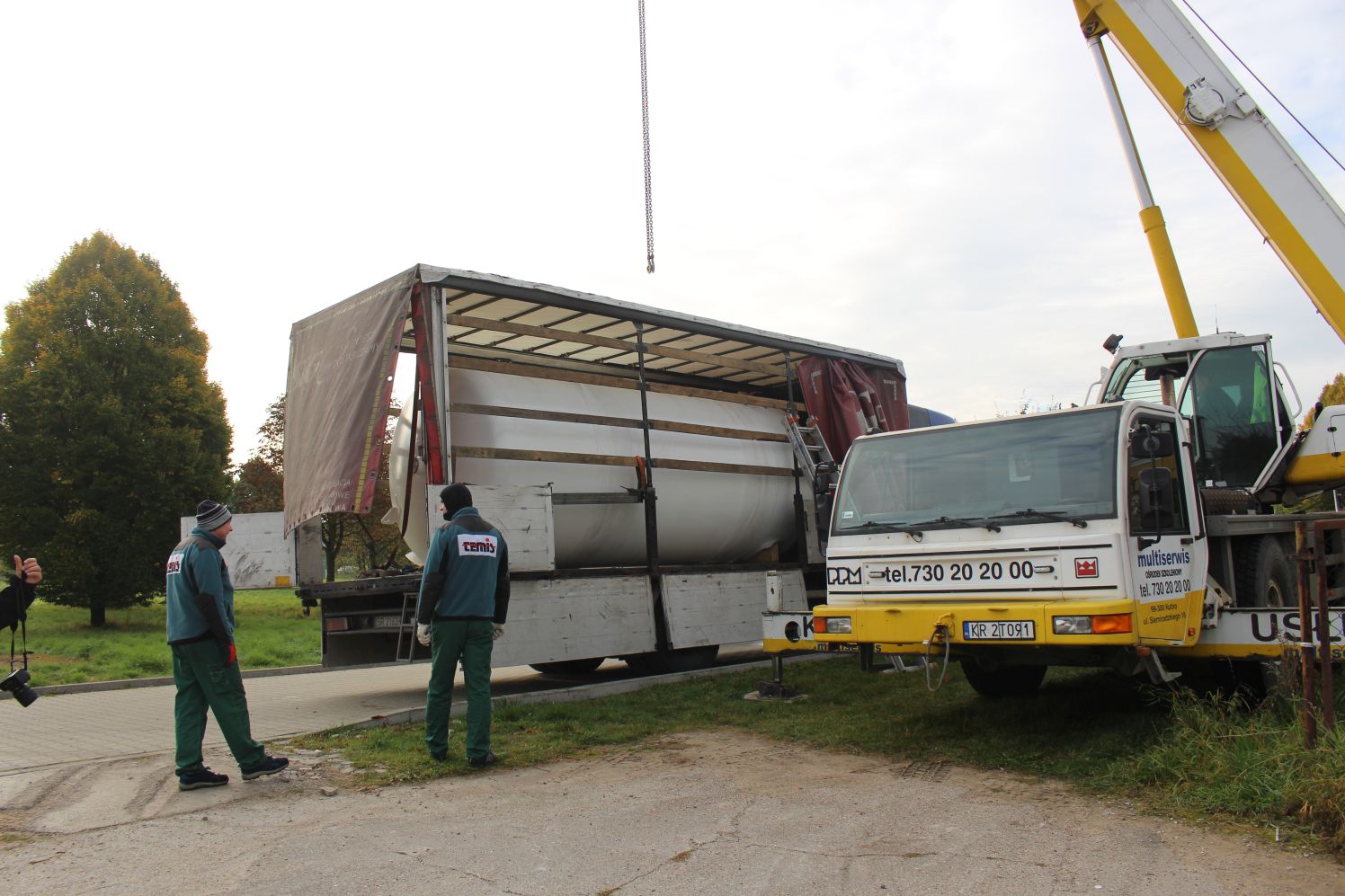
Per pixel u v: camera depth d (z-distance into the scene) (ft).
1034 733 22.25
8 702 32.89
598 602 31.60
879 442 24.23
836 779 19.31
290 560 32.30
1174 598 21.18
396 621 29.27
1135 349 34.06
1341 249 33.22
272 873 14.16
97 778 20.29
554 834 15.90
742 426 39.06
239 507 103.96
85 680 39.52
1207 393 32.65
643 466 34.12
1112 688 27.81
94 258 85.76
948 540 21.68
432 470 28.45
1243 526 25.02
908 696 27.91
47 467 78.59
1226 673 23.68
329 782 19.84
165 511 80.74
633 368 42.47
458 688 35.50
